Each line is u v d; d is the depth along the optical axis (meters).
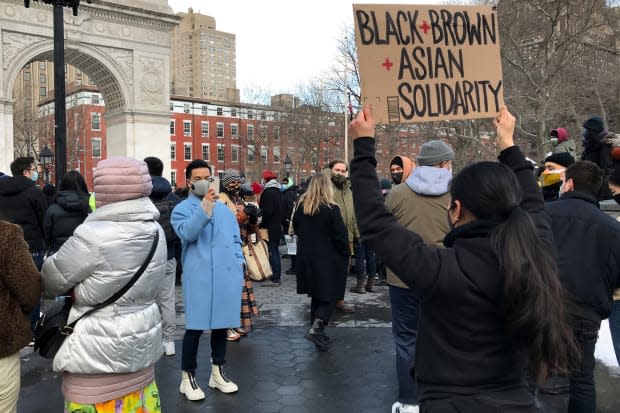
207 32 160.00
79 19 29.31
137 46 31.73
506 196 1.89
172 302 5.76
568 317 1.95
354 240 9.09
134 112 31.75
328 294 5.80
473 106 2.68
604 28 29.47
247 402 4.49
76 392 2.79
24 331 2.81
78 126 58.69
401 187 4.12
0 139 26.75
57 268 2.75
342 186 8.56
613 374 4.93
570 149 6.35
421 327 1.98
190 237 4.34
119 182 2.83
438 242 3.94
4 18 26.84
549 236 2.20
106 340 2.75
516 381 1.87
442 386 1.87
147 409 3.00
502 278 1.80
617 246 3.44
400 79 2.62
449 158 4.12
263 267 6.95
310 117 49.66
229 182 6.60
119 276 2.77
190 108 71.94
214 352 4.75
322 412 4.28
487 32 2.71
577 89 27.47
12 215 6.37
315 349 5.97
